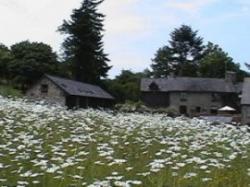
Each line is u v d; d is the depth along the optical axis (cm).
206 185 1107
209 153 1444
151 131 1947
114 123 2056
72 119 2158
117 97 11300
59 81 8844
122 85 11981
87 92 9200
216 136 1812
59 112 2323
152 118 2319
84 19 11500
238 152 1502
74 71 11281
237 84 11669
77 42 11412
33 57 9975
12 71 9750
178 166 1219
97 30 11650
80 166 1170
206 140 1722
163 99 11669
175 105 11519
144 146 1550
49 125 1936
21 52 10056
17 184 1016
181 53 16175
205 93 11462
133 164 1262
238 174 1204
